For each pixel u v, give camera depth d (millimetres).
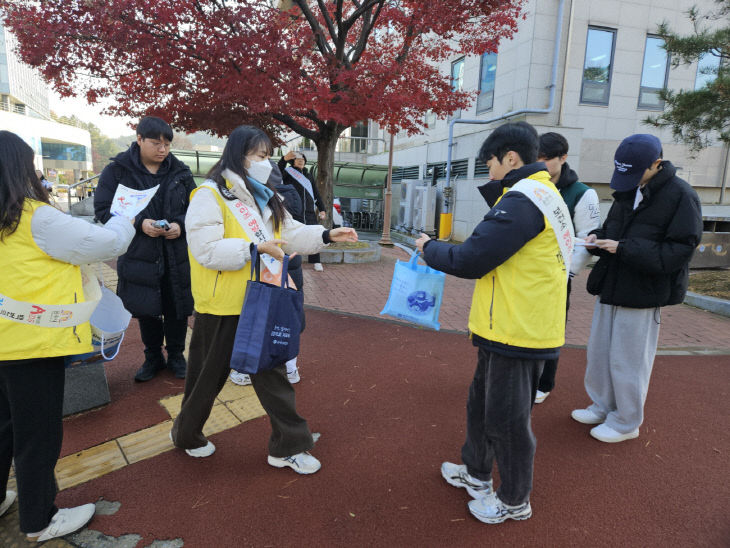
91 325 2289
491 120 11766
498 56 11727
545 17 10414
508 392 2031
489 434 2123
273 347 2119
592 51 10969
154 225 3051
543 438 2984
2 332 1739
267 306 2096
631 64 11219
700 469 2684
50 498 1996
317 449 2814
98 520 2178
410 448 2840
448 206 13594
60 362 1962
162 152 3172
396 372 4000
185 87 6863
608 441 2941
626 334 2787
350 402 3432
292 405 2443
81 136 64938
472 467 2342
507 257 1885
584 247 2766
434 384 3768
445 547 2062
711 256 9398
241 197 2203
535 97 10742
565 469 2656
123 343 4496
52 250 1801
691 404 3529
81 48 6113
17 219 1715
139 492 2375
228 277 2215
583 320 5887
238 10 5953
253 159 2242
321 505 2311
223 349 2303
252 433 2959
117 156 3168
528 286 1947
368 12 7918
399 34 8242
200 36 6121
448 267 1974
